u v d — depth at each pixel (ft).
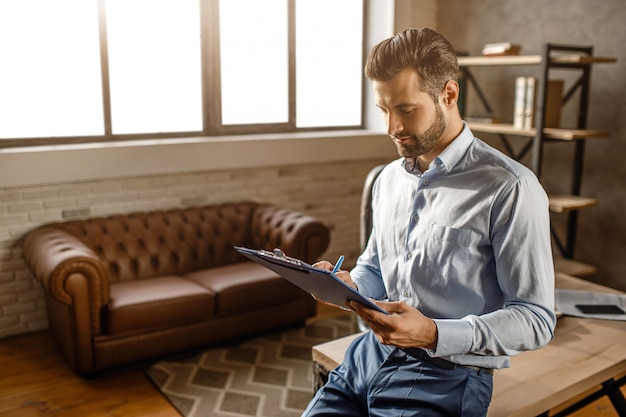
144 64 14.44
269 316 12.47
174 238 13.29
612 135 13.80
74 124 13.67
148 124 14.73
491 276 4.59
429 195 4.76
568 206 12.76
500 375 6.14
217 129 15.74
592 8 13.87
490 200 4.42
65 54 13.34
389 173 5.30
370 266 5.66
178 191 14.32
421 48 4.22
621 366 6.49
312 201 16.66
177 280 12.27
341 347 6.73
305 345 12.25
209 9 15.11
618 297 8.29
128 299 10.85
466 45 17.33
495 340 4.14
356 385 5.17
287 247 12.89
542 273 4.32
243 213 14.42
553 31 14.84
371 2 17.81
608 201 14.10
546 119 13.29
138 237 12.94
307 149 16.07
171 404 9.97
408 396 4.74
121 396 10.22
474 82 16.12
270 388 10.45
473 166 4.58
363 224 10.87
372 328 4.17
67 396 10.18
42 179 12.46
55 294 10.04
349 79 18.16
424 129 4.37
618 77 13.52
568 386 5.90
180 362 11.39
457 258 4.58
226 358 11.60
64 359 11.59
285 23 16.51
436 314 4.76
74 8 13.29
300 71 17.13
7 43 12.66
